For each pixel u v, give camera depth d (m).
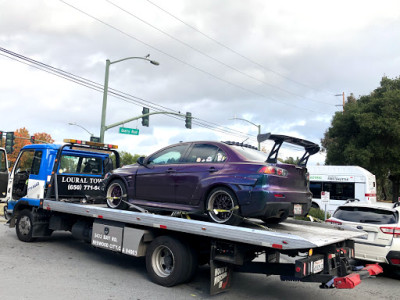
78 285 5.58
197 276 6.54
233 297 5.45
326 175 19.14
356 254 7.20
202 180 5.77
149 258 5.96
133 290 5.48
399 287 6.50
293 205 5.49
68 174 8.52
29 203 8.51
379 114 24.73
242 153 5.77
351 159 24.70
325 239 4.76
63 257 7.43
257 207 5.06
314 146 5.93
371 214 7.38
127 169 7.10
